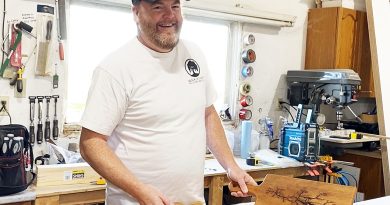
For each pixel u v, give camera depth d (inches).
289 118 161.2
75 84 118.7
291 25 154.7
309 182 60.4
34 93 108.7
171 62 62.8
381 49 146.2
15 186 85.0
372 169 165.5
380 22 147.9
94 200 94.9
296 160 129.0
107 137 60.2
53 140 112.4
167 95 61.3
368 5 146.7
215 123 72.3
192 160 63.7
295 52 164.2
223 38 148.1
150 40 60.0
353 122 176.6
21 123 107.4
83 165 96.1
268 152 136.9
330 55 158.6
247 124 131.7
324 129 152.2
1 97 104.1
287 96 161.9
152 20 58.7
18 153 86.3
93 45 120.6
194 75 65.2
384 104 143.3
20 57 105.5
